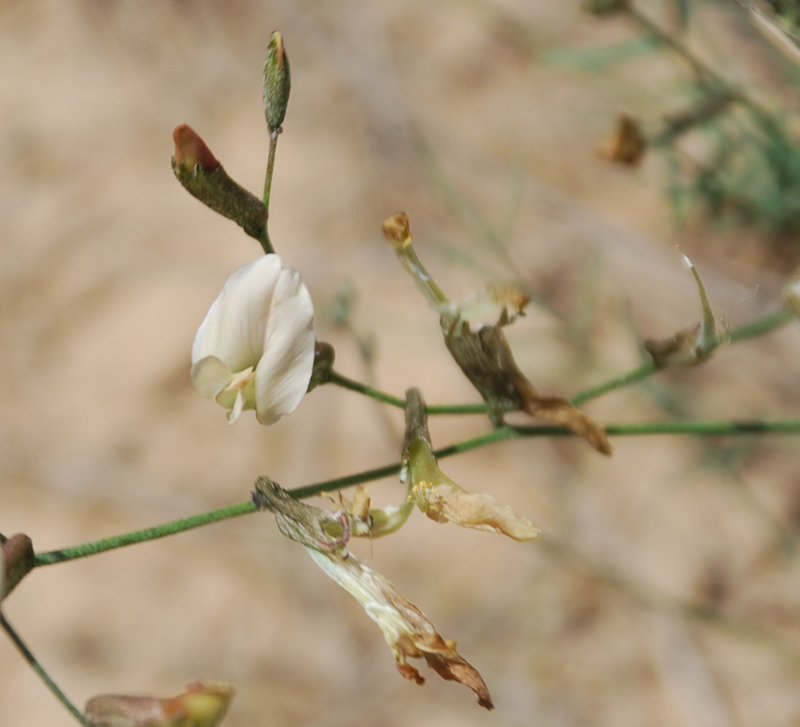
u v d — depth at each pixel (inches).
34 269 19.5
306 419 16.7
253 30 21.2
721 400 14.5
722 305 15.1
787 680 14.0
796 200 11.8
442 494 9.0
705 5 12.4
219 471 16.9
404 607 8.9
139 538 8.8
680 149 11.9
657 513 15.1
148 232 19.4
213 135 20.2
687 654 14.4
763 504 14.8
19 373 18.6
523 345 14.6
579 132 17.4
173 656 15.9
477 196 17.4
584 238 16.4
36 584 16.7
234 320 8.9
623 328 15.2
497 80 18.8
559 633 14.9
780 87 12.1
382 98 19.2
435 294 9.3
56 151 20.9
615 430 9.5
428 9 20.2
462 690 14.9
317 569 16.2
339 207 18.4
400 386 16.2
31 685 15.9
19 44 22.7
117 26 22.0
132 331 18.4
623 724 14.2
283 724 15.1
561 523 15.2
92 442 17.7
